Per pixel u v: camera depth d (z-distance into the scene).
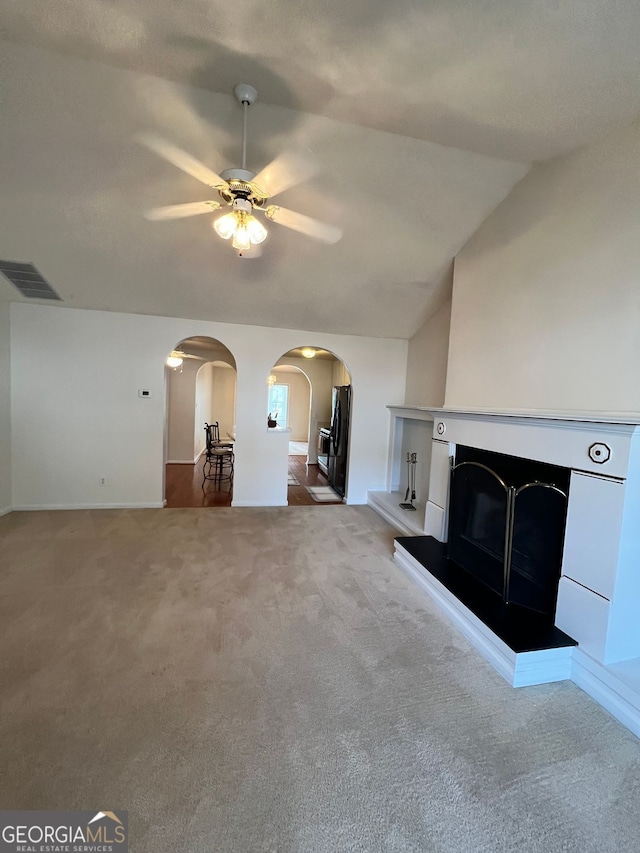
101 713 1.67
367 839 1.22
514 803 1.35
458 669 2.05
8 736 1.54
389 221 3.12
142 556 3.31
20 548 3.39
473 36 1.56
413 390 5.06
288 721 1.67
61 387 4.36
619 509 1.81
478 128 2.24
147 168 2.62
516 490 2.37
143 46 1.83
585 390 2.26
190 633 2.27
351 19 1.55
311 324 4.78
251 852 1.17
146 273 3.71
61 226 3.09
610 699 1.81
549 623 2.17
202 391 8.72
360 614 2.54
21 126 2.33
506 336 2.89
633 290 2.00
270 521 4.39
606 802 1.37
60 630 2.25
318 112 2.23
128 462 4.60
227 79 2.02
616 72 1.69
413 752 1.54
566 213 2.40
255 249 3.42
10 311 4.18
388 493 5.23
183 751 1.50
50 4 1.63
